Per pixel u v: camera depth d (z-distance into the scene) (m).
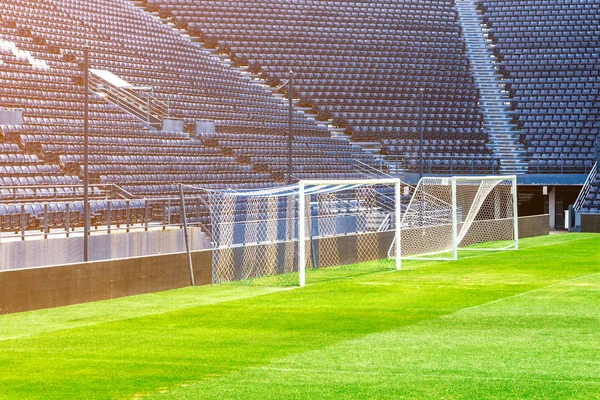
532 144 46.88
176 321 15.32
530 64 52.34
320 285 20.73
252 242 25.75
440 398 9.70
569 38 53.69
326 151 42.09
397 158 44.84
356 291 19.53
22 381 10.63
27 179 26.14
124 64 41.62
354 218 29.70
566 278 21.66
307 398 9.72
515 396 9.77
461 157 45.22
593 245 32.03
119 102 37.56
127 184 29.23
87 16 45.53
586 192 42.41
